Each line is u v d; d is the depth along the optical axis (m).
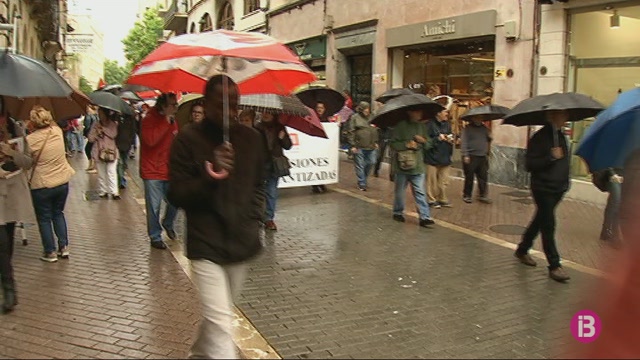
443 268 6.61
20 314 5.11
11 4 17.28
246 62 4.77
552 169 6.18
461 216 9.52
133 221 9.12
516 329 4.88
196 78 5.12
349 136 12.23
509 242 7.83
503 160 12.67
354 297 5.62
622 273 3.06
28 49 22.66
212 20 32.97
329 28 19.45
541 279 6.24
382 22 16.72
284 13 22.97
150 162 7.25
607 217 7.74
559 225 8.91
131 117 12.55
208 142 3.61
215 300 3.56
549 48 11.70
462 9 13.77
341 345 4.54
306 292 5.76
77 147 20.81
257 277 6.21
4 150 5.31
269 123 8.27
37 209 6.62
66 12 40.31
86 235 8.10
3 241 5.22
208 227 3.59
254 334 4.74
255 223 3.78
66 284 5.94
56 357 4.28
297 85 4.79
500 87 12.81
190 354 3.86
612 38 10.80
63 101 6.73
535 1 11.90
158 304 5.40
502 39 12.73
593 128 5.15
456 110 14.61
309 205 10.45
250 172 3.73
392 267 6.62
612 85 10.91
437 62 15.40
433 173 10.24
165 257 7.01
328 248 7.44
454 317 5.14
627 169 4.05
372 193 11.80
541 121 6.69
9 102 6.31
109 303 5.41
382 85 16.81
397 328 4.88
